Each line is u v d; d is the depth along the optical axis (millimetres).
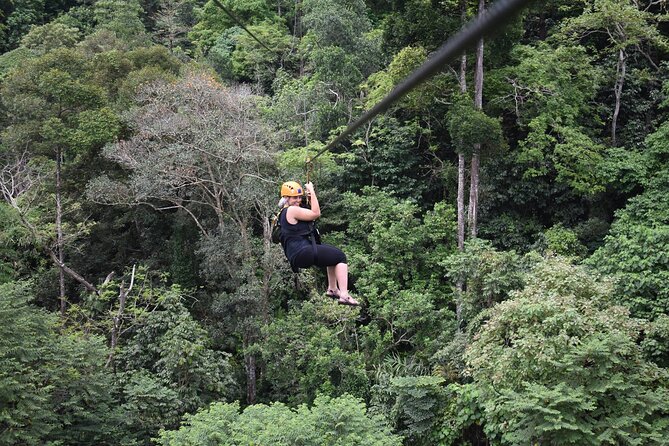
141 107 25156
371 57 32000
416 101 23375
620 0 26922
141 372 19656
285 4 44656
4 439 13859
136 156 24078
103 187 24203
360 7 34406
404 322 21328
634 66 28422
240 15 44250
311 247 5801
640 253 17438
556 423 11750
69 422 15688
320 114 28672
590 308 14570
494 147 22125
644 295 16969
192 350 19703
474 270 19219
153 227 27609
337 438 14492
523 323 14414
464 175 24906
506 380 13992
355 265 23812
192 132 23609
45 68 26109
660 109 27781
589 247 24422
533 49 26094
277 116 28875
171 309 21234
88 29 43312
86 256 26734
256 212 25578
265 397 23125
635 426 12188
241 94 25156
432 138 27281
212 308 23312
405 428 18734
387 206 25297
